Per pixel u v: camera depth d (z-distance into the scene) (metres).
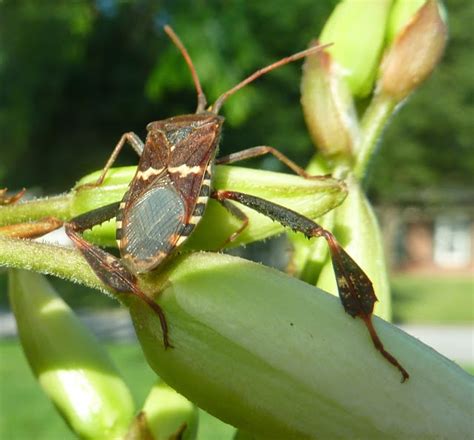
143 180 0.09
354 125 0.09
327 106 0.09
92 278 0.07
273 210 0.08
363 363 0.07
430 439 0.07
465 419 0.07
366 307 0.07
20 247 0.08
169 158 0.09
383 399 0.07
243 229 0.09
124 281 0.07
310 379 0.07
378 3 0.10
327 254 0.09
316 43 0.10
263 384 0.07
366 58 0.10
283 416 0.07
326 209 0.09
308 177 0.09
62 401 0.09
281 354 0.07
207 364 0.07
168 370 0.07
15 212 0.09
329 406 0.07
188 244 0.09
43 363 0.09
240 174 0.09
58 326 0.09
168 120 0.10
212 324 0.07
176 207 0.08
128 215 0.08
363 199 0.09
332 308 0.07
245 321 0.07
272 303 0.07
